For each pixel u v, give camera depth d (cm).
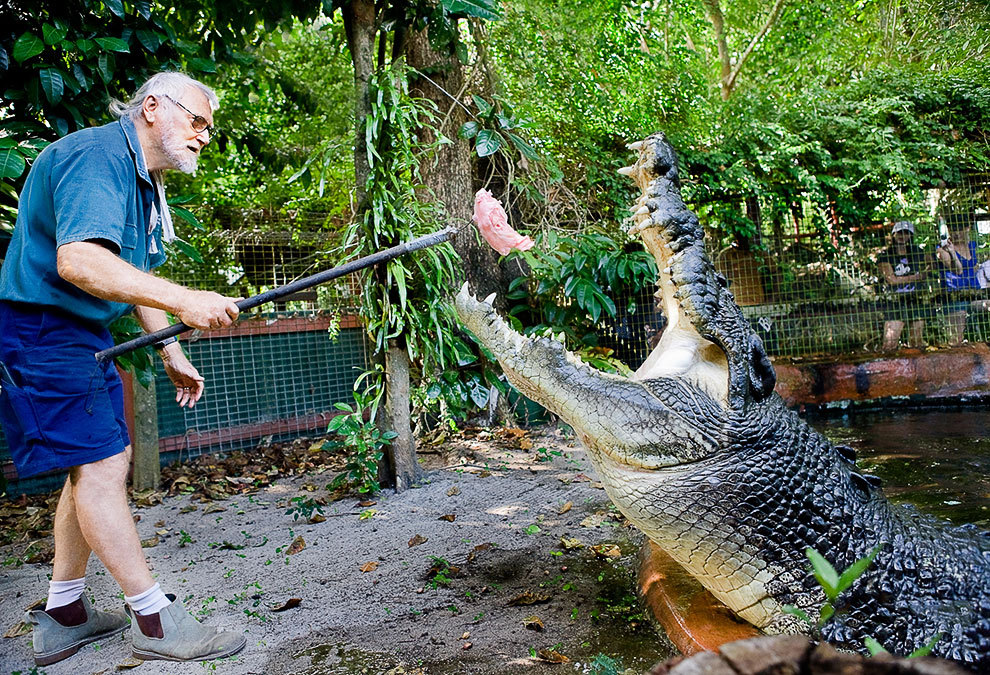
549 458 504
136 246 252
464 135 507
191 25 504
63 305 237
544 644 241
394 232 438
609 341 707
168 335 244
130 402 523
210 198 764
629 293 703
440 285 445
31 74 347
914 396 699
